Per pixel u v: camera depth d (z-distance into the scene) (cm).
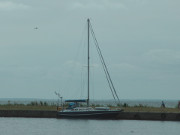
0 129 12506
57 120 14538
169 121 13962
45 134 11662
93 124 13588
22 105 17000
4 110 15288
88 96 15012
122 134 11694
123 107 15888
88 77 15275
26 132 11969
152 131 12188
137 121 14112
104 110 14250
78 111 14438
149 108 15588
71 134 11669
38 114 15038
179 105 16012
